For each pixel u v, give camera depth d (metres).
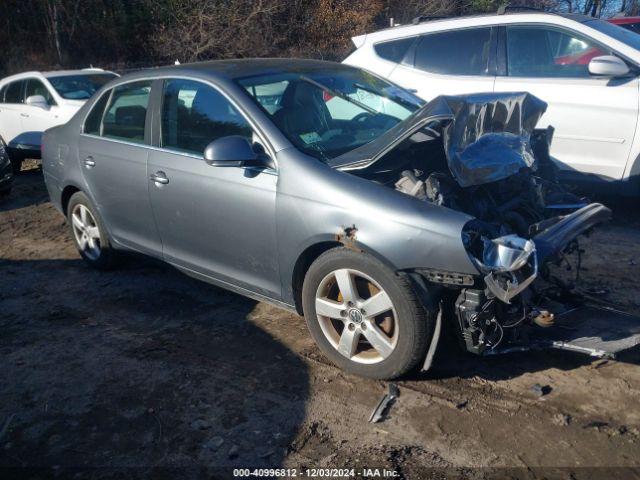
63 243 6.63
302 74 4.61
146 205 4.75
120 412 3.54
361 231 3.45
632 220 6.41
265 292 4.12
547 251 3.41
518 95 3.99
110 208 5.16
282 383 3.71
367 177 3.78
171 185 4.47
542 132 4.54
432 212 3.32
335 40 20.50
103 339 4.38
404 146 3.84
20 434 3.40
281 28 19.88
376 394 3.55
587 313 3.80
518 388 3.53
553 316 3.41
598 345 3.38
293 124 4.10
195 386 3.74
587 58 6.30
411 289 3.35
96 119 5.30
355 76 4.94
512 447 3.07
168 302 4.94
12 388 3.84
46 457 3.21
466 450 3.07
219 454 3.15
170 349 4.19
